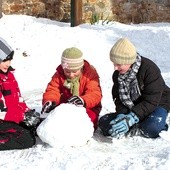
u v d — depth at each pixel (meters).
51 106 4.61
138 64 4.60
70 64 4.54
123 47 4.48
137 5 13.34
